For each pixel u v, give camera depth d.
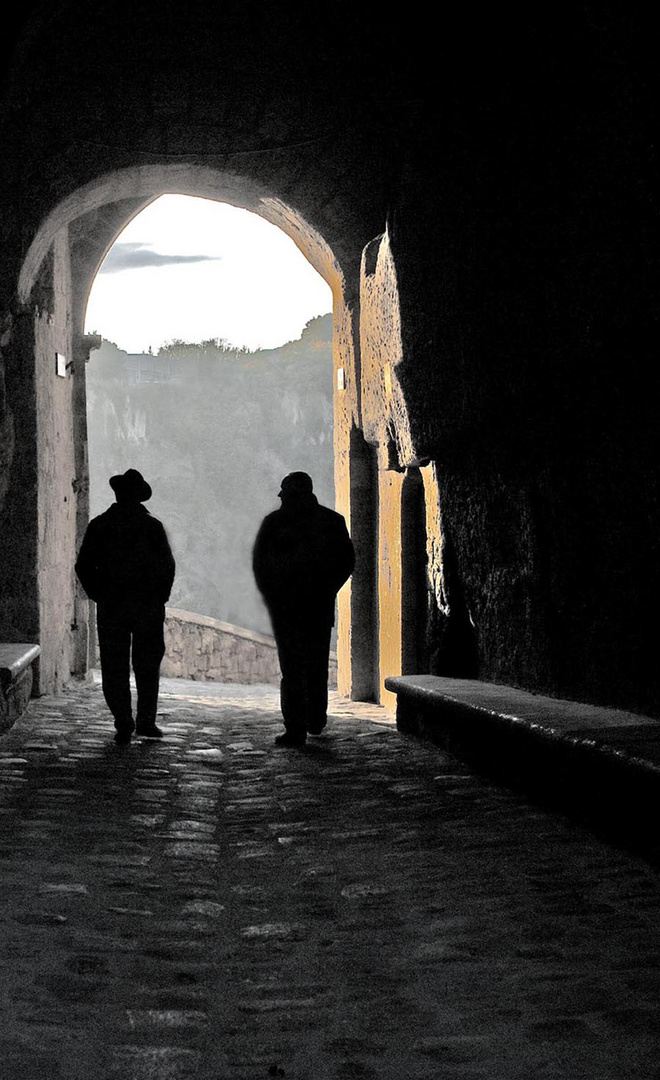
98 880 7.99
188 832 9.71
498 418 13.87
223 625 36.88
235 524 120.75
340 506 23.58
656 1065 4.82
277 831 9.80
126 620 15.00
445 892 7.69
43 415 20.44
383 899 7.58
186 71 19.06
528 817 10.04
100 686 24.33
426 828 9.70
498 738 11.90
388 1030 5.32
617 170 10.02
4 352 19.14
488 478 14.55
